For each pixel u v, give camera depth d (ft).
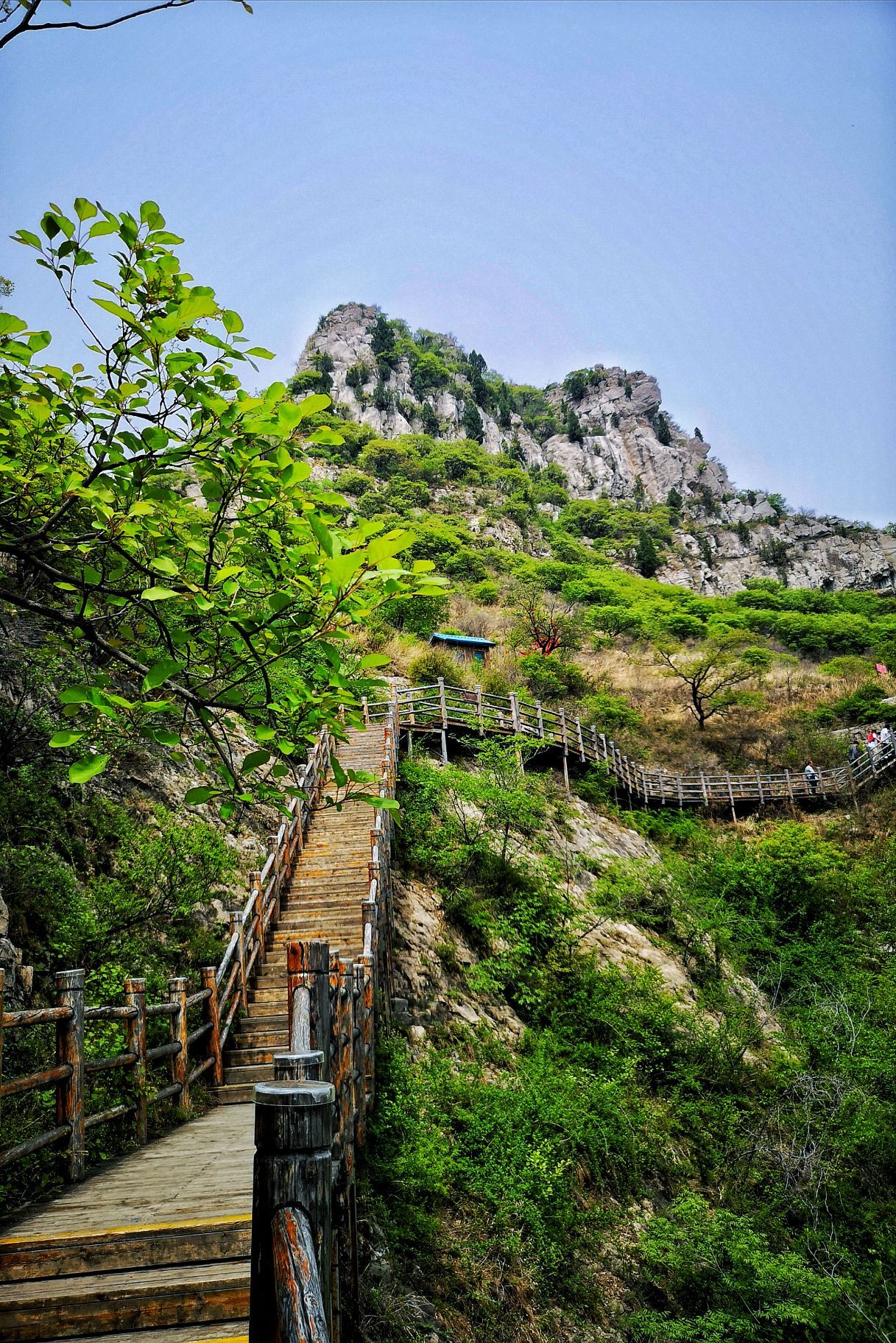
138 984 19.39
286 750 11.98
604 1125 36.63
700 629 179.22
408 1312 20.39
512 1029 43.14
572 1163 33.24
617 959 53.57
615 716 110.11
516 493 359.87
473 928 47.47
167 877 30.17
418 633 110.73
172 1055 22.30
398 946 42.80
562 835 65.16
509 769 59.36
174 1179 15.49
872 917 69.62
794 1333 30.32
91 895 27.73
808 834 80.18
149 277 11.98
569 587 215.51
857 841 89.51
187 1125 21.70
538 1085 36.11
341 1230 15.40
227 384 12.26
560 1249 28.40
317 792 51.13
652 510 447.01
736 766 108.47
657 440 526.57
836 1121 40.65
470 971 44.50
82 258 12.02
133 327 11.35
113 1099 18.90
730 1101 43.32
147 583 14.43
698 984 56.54
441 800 55.36
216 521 12.13
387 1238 22.38
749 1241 32.27
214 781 38.14
